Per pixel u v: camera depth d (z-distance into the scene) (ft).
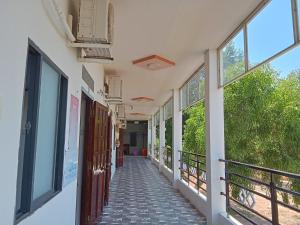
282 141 16.40
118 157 45.65
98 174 15.66
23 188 5.91
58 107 8.34
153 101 36.99
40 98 6.73
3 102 4.39
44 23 6.46
